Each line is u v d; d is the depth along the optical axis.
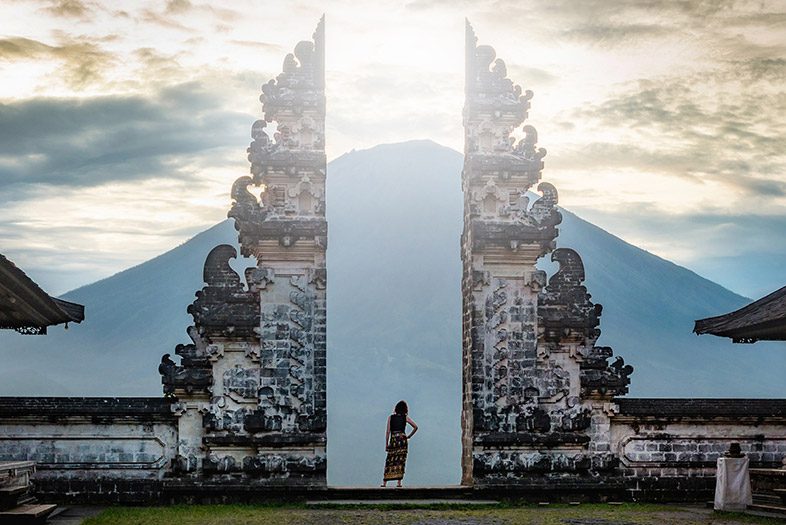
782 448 29.12
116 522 23.03
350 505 26.25
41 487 26.91
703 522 23.53
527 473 28.11
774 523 23.42
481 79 29.33
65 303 28.12
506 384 28.44
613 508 26.64
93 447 27.20
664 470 28.72
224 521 23.19
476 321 28.56
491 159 28.92
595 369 28.77
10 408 26.86
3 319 27.84
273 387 27.72
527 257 28.84
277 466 27.44
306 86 28.61
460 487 27.70
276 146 28.33
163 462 27.34
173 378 27.33
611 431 28.73
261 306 27.92
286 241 27.83
